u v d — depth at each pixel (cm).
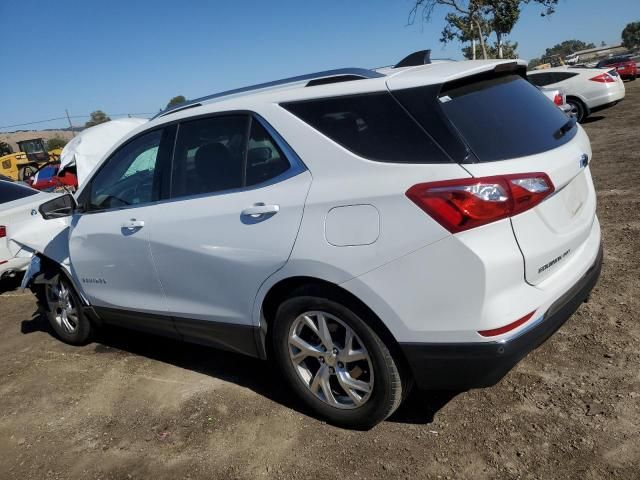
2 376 459
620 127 1280
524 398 318
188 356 447
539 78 1543
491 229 251
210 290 347
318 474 285
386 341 283
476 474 268
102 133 1266
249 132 329
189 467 307
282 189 305
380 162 274
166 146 378
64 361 472
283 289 317
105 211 418
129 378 422
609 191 716
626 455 264
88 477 312
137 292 402
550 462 268
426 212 256
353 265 275
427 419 315
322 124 298
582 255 306
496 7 2556
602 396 308
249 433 328
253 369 406
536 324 263
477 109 279
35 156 2753
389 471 279
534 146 279
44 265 504
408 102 276
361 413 302
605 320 386
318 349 311
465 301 254
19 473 326
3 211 659
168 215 362
